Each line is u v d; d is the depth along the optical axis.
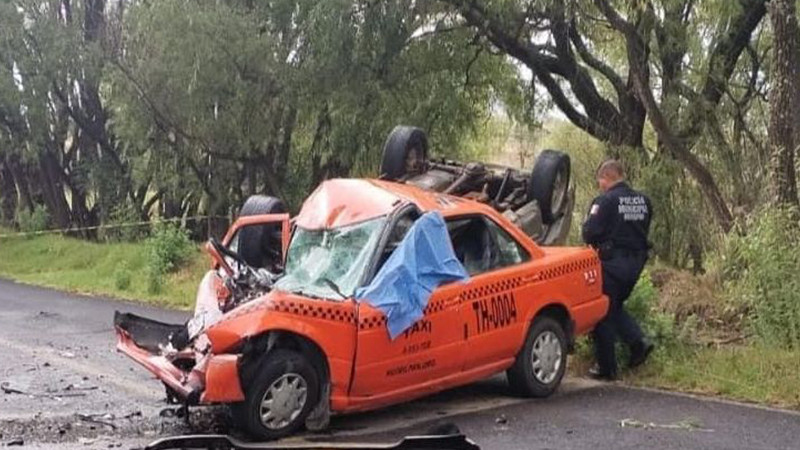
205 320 8.12
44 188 33.25
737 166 17.42
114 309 15.91
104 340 12.65
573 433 7.78
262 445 7.17
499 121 22.55
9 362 10.99
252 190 24.92
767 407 8.66
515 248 8.87
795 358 9.38
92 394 9.34
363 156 21.27
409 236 8.03
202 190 25.47
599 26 19.03
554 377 9.08
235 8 21.77
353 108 20.53
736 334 10.76
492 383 9.61
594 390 9.36
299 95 21.00
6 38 27.78
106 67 24.73
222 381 7.25
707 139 18.16
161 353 8.47
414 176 10.85
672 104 18.31
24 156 31.17
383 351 7.79
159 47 21.36
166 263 19.53
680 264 18.05
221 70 21.06
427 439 5.97
